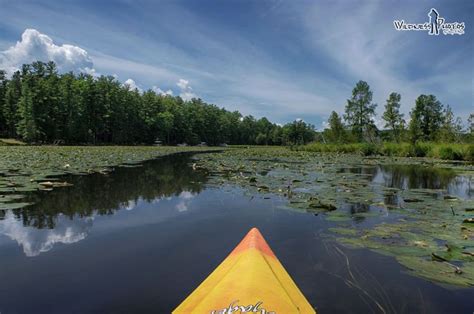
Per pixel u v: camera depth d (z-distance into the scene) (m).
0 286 2.81
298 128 83.25
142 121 54.09
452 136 27.92
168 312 2.42
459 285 2.77
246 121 92.88
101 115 46.50
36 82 42.00
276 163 16.05
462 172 12.12
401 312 2.39
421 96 38.25
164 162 16.06
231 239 4.09
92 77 46.03
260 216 5.25
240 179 9.38
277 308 2.03
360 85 42.28
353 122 42.91
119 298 2.62
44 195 6.83
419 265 3.15
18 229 4.46
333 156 24.27
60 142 42.41
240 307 2.00
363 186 8.33
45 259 3.41
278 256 3.52
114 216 5.22
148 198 6.66
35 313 2.40
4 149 25.84
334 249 3.72
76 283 2.87
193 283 2.88
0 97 47.22
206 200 6.54
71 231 4.38
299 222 4.90
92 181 8.87
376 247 3.68
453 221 4.86
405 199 6.60
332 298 2.61
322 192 7.28
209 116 74.19
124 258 3.45
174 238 4.12
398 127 36.31
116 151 25.83
